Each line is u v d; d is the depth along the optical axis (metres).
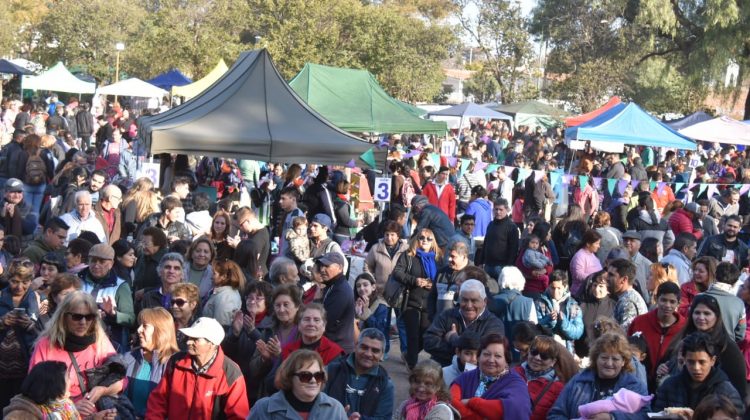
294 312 7.07
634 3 48.59
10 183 11.59
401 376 10.24
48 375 5.12
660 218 15.87
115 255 8.57
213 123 11.61
